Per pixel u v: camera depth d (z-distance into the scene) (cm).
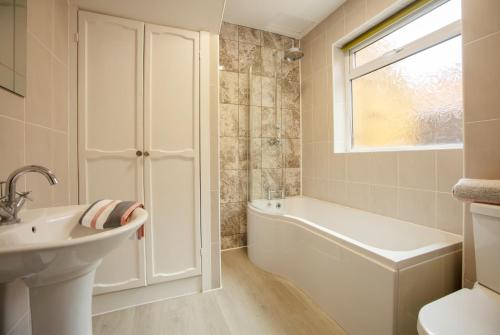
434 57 164
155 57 156
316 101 260
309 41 269
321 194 255
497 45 102
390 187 183
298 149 283
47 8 117
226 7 226
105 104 147
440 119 162
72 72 141
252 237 224
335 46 236
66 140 138
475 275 111
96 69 145
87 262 64
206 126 168
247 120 258
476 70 109
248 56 258
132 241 153
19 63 93
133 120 152
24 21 96
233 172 255
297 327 136
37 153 107
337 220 220
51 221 81
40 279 64
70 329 74
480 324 75
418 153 163
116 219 85
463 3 113
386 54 195
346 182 223
